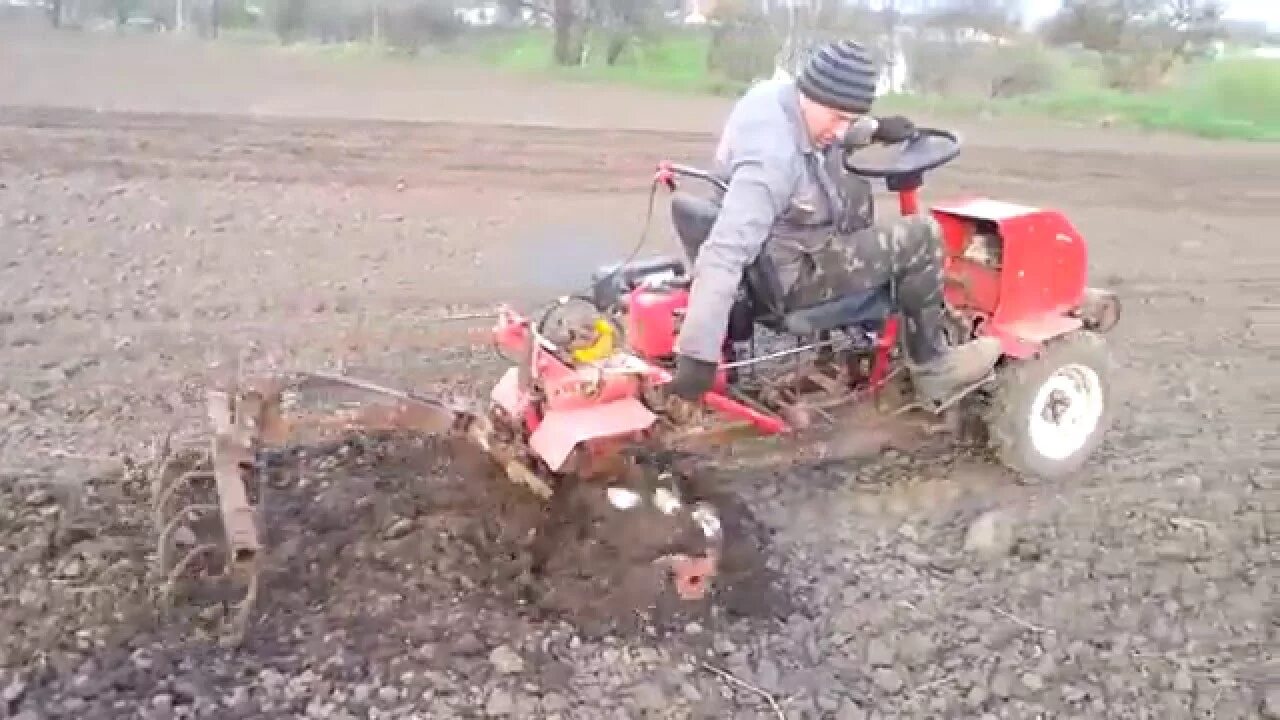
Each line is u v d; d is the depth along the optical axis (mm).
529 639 3924
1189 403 6480
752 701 3760
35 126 11445
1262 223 11477
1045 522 4977
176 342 6402
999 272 5129
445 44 18625
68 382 5773
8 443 5051
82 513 4457
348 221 9102
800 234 4441
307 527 4430
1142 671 4016
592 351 4332
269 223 8883
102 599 3949
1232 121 17438
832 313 4641
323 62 17109
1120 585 4535
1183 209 11875
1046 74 18391
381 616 3980
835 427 4934
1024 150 14438
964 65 18000
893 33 18406
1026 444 5184
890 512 4996
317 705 3549
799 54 17297
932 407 4973
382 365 6246
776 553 4617
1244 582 4609
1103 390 5398
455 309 7219
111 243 8102
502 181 10727
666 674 3828
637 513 4211
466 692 3666
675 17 19281
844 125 4273
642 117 14500
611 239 9031
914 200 4910
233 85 14797
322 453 4961
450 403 4449
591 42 18609
